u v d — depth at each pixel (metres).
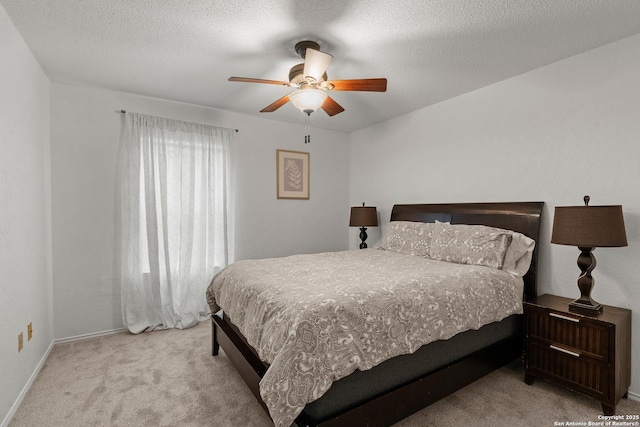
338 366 1.45
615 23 1.96
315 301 1.55
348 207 4.79
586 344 1.94
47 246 2.71
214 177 3.59
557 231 2.08
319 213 4.53
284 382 1.33
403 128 3.88
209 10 1.85
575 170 2.38
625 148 2.14
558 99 2.48
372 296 1.68
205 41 2.20
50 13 1.88
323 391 1.38
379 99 3.34
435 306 1.85
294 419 1.31
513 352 2.35
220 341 2.44
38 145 2.51
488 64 2.53
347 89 2.25
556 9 1.83
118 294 3.15
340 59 2.44
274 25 2.00
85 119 3.00
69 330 2.93
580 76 2.36
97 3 1.79
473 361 2.06
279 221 4.18
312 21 1.95
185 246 3.37
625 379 2.01
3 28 1.85
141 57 2.44
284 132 4.21
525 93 2.69
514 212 2.71
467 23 1.97
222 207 3.64
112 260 3.12
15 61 2.03
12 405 1.88
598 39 2.15
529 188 2.67
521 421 1.82
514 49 2.29
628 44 2.12
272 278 2.07
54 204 2.86
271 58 2.45
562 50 2.31
